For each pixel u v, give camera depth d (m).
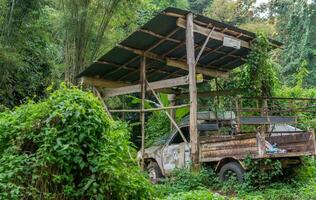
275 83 12.69
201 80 12.70
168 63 12.66
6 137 4.59
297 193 7.89
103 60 12.51
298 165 9.38
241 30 11.46
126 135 5.02
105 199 4.34
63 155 4.30
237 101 10.91
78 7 13.70
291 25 23.03
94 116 4.50
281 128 12.59
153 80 14.77
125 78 14.15
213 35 11.04
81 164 4.30
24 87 14.34
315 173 9.72
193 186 9.08
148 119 17.52
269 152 8.80
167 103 15.03
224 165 9.32
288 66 22.34
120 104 17.52
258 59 11.95
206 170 9.55
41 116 4.57
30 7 12.91
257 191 8.43
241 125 10.47
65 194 4.25
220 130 11.46
